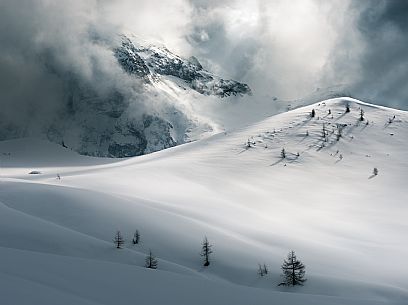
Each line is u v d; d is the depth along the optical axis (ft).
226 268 222.28
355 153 580.71
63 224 257.75
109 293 70.49
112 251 211.61
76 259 91.25
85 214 271.69
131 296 71.26
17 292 58.39
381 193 464.24
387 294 192.44
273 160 564.30
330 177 516.32
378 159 563.07
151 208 308.60
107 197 316.60
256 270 220.02
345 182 501.97
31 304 55.01
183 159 592.19
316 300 86.28
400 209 411.95
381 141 612.70
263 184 488.44
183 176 501.56
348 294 191.93
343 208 415.44
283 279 207.92
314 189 477.77
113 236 244.42
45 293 60.64
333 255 265.75
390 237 327.47
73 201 292.81
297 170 533.55
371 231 344.69
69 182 444.55
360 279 224.33
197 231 270.87
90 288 71.10
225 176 510.58
